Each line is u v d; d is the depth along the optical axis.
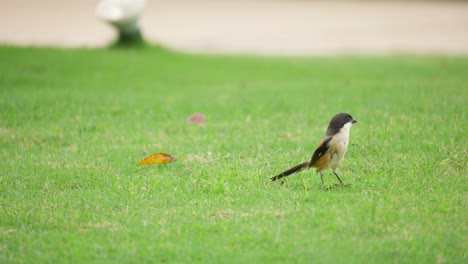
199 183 11.11
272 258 8.03
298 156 12.74
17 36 34.72
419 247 8.22
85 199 10.34
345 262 7.86
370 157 12.49
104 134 14.69
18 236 8.84
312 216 9.31
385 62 28.25
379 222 9.04
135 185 11.03
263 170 11.77
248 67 26.05
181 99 18.59
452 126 14.05
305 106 17.19
